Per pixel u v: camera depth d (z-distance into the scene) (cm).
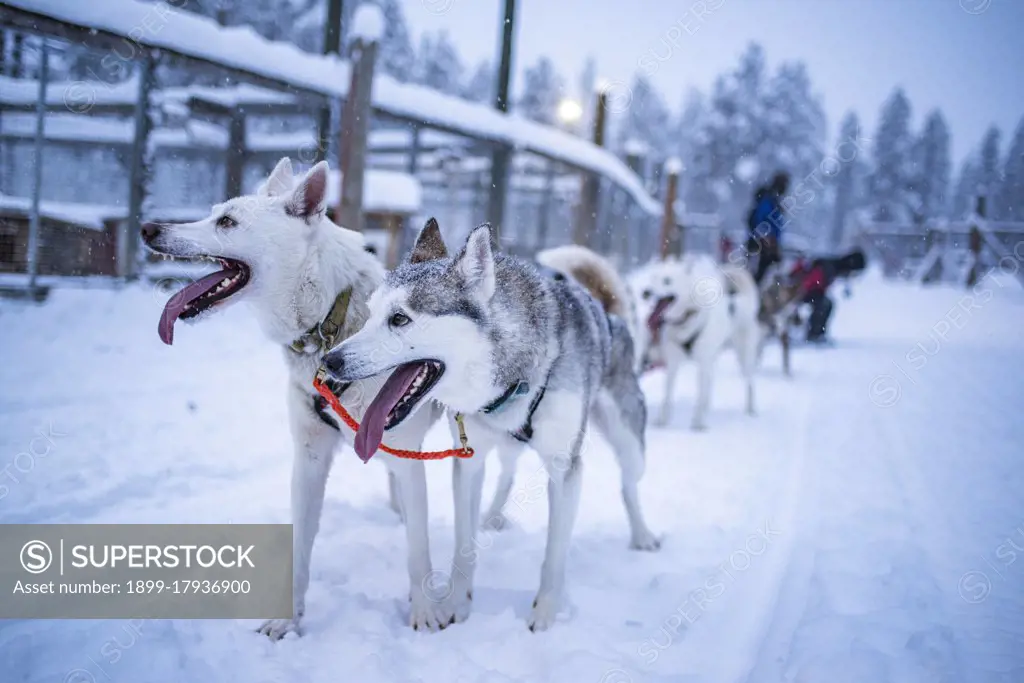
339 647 222
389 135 1224
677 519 354
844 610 252
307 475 245
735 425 579
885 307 1562
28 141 931
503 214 933
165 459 377
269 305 247
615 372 311
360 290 256
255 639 225
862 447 489
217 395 497
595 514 361
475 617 249
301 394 245
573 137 1105
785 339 844
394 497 340
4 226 657
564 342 251
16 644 208
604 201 1268
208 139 1047
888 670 210
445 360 228
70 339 564
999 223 1877
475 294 231
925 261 2072
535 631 238
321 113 796
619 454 315
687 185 3269
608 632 238
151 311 650
